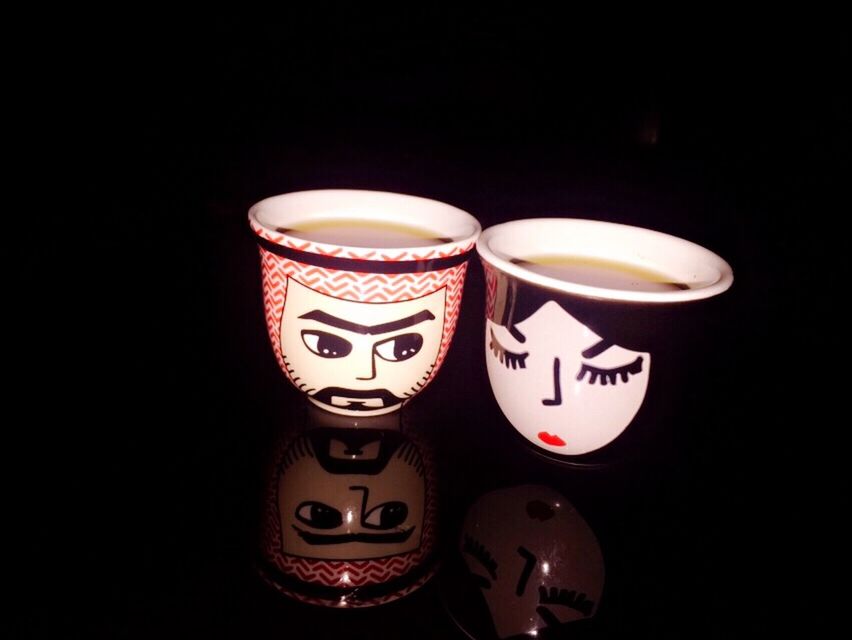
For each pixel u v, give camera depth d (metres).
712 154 0.26
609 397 0.18
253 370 0.25
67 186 0.28
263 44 0.26
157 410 0.22
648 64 0.26
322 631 0.15
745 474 0.21
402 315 0.19
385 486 0.20
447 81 0.26
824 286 0.25
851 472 0.22
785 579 0.18
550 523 0.19
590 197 0.27
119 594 0.16
